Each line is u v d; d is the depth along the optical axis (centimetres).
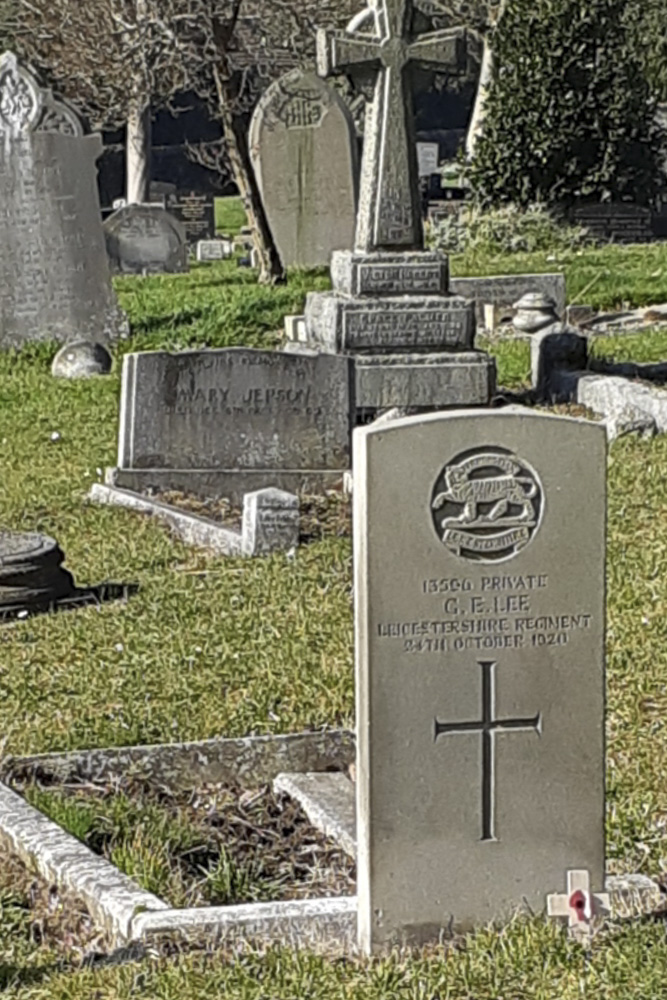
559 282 2567
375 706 642
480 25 4347
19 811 770
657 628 1044
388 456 633
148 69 3709
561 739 655
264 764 870
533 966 624
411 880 650
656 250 3372
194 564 1288
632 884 690
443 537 639
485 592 644
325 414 1563
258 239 3094
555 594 649
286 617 1114
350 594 1171
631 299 2708
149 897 686
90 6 3819
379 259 1802
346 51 1769
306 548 1327
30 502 1492
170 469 1531
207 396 1535
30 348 2319
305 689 961
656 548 1236
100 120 4356
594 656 654
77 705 951
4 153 2342
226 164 5616
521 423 640
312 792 829
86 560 1298
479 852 654
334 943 663
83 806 793
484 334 2416
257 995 609
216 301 2688
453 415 637
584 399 1822
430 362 1792
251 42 3962
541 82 3684
